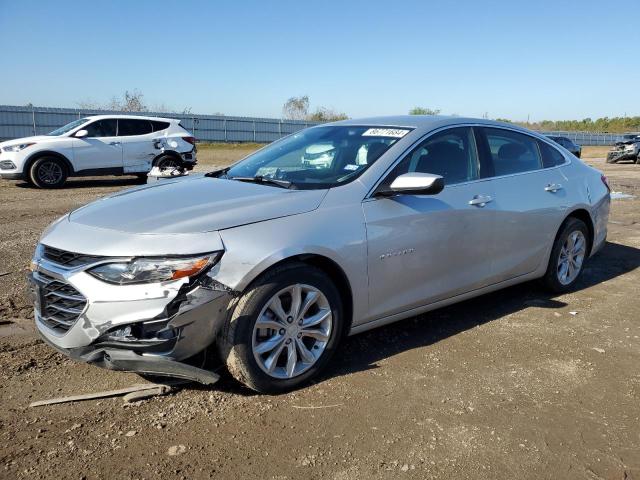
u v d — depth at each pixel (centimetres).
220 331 308
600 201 548
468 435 292
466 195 416
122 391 324
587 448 283
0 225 823
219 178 419
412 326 439
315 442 282
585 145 5772
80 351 298
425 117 443
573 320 459
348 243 340
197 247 292
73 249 301
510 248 454
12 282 526
